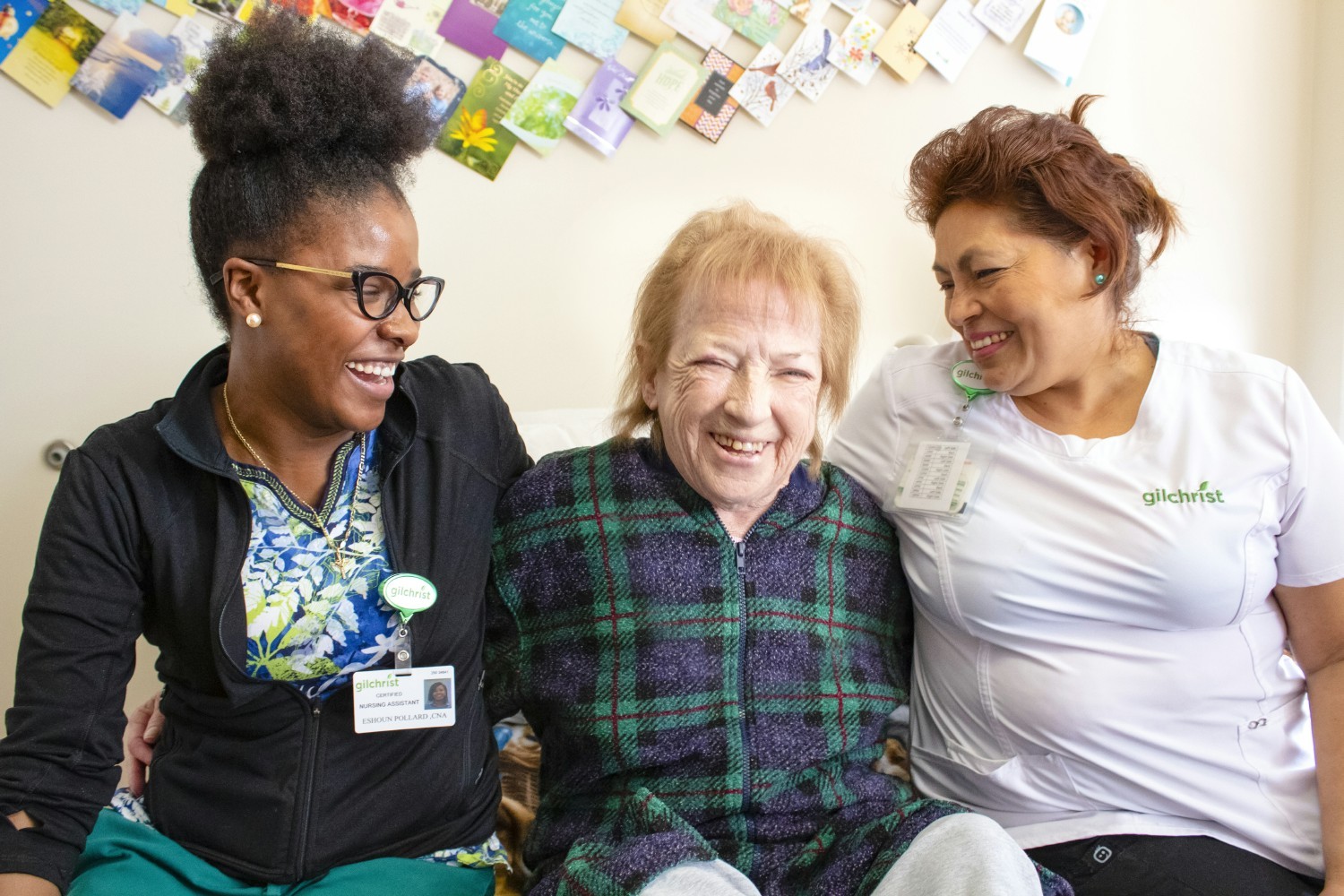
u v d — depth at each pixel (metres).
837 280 1.33
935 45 2.17
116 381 2.01
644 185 2.14
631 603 1.30
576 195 2.13
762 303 1.25
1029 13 2.19
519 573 1.35
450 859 1.25
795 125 2.18
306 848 1.17
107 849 1.16
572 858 1.15
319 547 1.22
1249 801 1.28
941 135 1.35
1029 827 1.33
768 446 1.28
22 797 1.07
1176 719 1.30
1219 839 1.28
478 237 2.11
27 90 1.93
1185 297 2.30
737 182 2.17
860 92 2.19
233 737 1.21
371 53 1.16
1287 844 1.27
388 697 1.21
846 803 1.29
